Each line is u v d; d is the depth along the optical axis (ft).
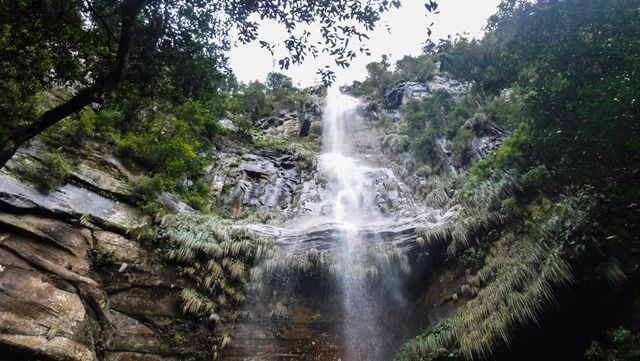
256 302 33.63
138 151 43.14
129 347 26.71
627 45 19.58
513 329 22.99
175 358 28.12
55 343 23.08
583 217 23.45
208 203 48.98
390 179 57.41
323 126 96.12
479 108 60.08
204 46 22.56
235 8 20.35
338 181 61.46
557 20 23.35
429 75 97.45
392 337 33.12
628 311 21.04
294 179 62.69
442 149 58.23
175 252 33.30
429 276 35.76
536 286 22.91
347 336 33.37
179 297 31.07
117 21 20.71
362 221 46.60
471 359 24.14
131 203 36.37
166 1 20.40
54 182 31.48
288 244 38.04
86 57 20.45
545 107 22.21
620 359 19.34
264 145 70.90
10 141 16.02
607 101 17.74
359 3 19.07
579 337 22.63
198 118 52.80
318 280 36.01
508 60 27.02
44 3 17.42
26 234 26.63
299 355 31.58
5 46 18.17
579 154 20.25
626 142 17.16
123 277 29.78
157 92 23.48
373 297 35.63
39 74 20.16
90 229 30.78
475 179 40.29
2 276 23.58
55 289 25.45
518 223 30.81
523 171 34.42
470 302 27.84
